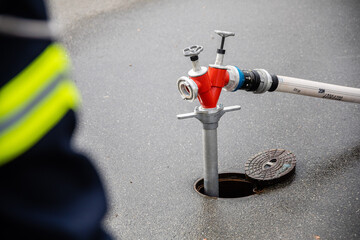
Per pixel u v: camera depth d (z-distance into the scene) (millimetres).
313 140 3779
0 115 809
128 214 3236
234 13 6410
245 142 3891
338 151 3607
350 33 5500
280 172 3379
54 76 872
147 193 3426
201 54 5523
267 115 4203
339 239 2801
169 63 5383
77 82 5199
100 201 941
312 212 3039
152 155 3859
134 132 4203
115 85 5055
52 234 866
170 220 3146
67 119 906
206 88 2959
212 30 6047
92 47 5949
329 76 4723
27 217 851
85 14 6855
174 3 6938
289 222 2988
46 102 849
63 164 898
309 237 2850
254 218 3064
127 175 3650
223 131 4066
